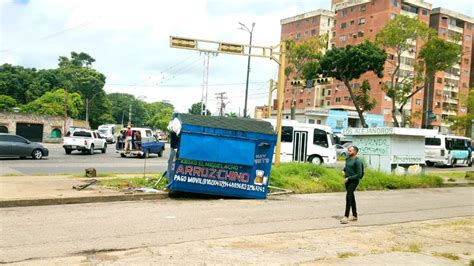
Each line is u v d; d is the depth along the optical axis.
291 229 9.33
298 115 70.00
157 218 9.89
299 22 90.44
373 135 21.39
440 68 46.03
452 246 8.34
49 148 40.44
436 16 83.56
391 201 14.87
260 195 13.96
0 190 12.35
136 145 30.89
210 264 6.37
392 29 46.97
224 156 13.38
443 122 83.81
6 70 84.88
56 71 93.50
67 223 8.98
